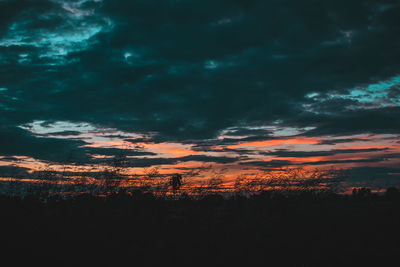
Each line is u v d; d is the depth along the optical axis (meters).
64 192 8.62
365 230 7.29
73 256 5.60
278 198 9.45
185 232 6.90
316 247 6.39
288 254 6.09
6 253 5.46
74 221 7.08
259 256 5.98
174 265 5.57
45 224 6.77
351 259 5.80
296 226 7.46
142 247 6.15
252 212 8.52
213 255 5.99
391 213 8.36
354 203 9.68
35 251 5.64
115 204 8.35
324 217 8.09
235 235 6.90
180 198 9.19
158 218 7.50
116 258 5.65
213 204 9.07
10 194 8.16
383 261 5.73
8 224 6.59
